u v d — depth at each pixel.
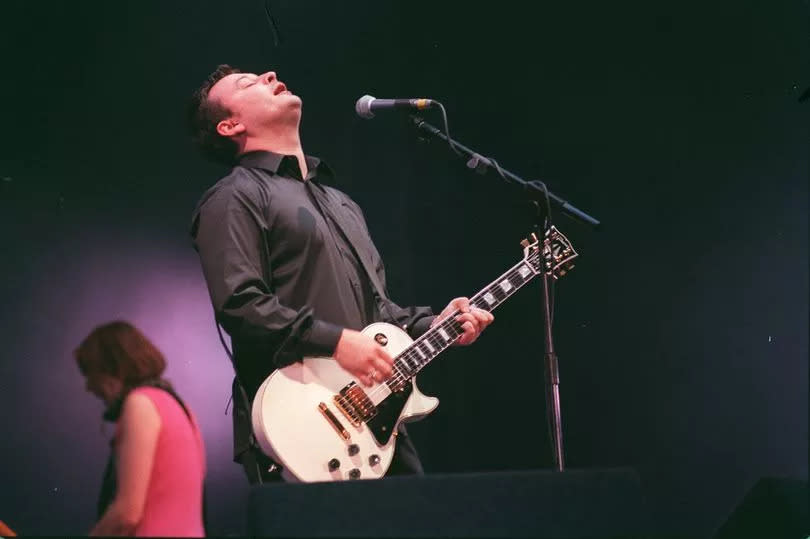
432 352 3.02
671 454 5.08
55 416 4.29
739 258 5.20
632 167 5.16
